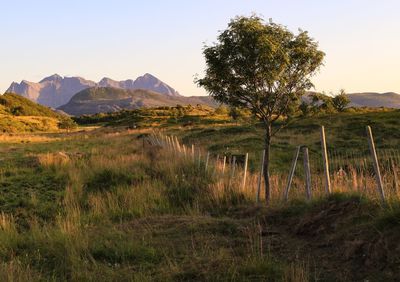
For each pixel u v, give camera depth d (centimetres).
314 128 3259
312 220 849
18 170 2025
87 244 866
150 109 12169
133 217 1271
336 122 3394
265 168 1205
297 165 2102
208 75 1181
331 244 748
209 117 7531
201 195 1461
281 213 984
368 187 968
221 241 861
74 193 1616
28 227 1281
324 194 985
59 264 793
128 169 1873
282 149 2558
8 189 1673
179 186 1600
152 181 1708
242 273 675
